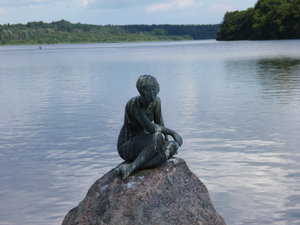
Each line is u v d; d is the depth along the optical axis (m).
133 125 6.19
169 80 28.61
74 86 26.72
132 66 43.81
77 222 5.84
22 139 12.97
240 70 34.94
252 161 10.15
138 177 5.86
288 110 16.05
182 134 12.88
